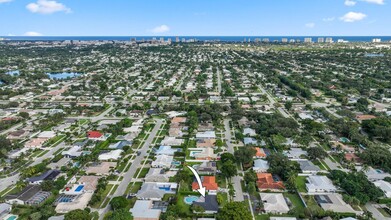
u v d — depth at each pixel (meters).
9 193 142.38
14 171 163.62
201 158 177.88
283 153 179.75
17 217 123.62
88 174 160.00
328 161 175.50
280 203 128.88
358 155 174.88
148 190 138.50
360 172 155.62
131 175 158.88
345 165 168.50
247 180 149.25
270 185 144.00
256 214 125.75
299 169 163.50
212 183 145.00
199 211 124.75
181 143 199.50
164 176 152.00
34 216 118.75
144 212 122.50
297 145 194.88
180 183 148.50
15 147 192.62
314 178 149.88
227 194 140.50
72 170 159.75
